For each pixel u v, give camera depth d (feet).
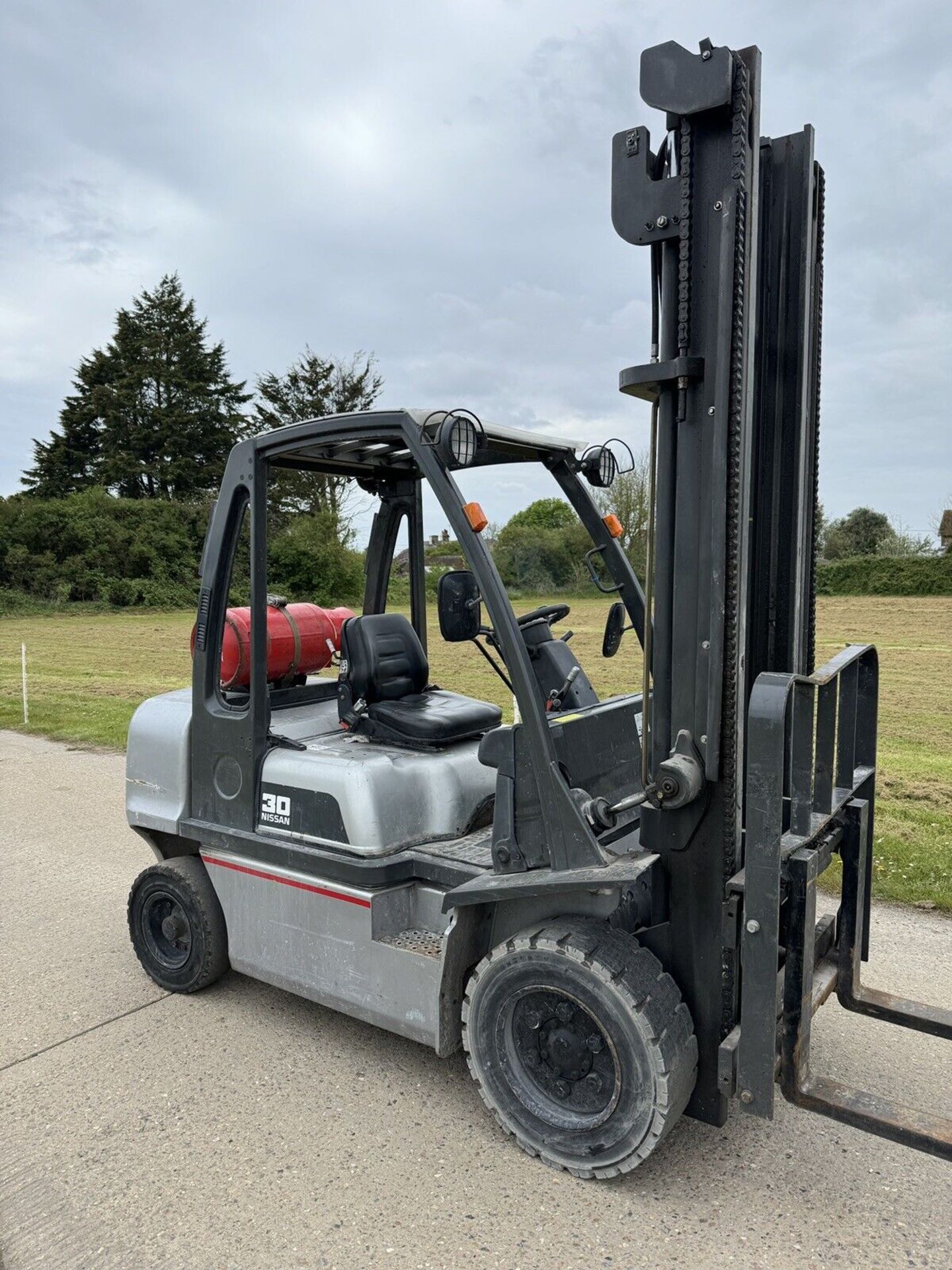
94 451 150.92
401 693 12.75
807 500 9.98
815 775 9.44
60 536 114.93
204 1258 7.98
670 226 8.09
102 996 12.95
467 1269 7.82
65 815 22.40
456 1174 9.07
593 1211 8.51
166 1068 11.03
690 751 8.45
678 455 8.30
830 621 75.66
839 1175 9.02
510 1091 9.36
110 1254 8.04
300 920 11.03
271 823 11.30
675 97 7.82
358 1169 9.15
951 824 19.72
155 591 113.50
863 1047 11.37
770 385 9.43
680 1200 8.66
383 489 13.65
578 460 11.77
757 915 7.99
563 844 8.79
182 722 12.42
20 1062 11.23
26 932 15.33
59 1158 9.37
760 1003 8.07
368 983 10.40
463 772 11.27
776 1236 8.17
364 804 10.32
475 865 10.00
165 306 153.58
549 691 11.68
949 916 15.23
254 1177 9.04
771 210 9.28
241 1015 12.35
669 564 8.50
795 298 9.23
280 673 13.10
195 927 12.39
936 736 31.42
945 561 97.60
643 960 8.69
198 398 151.43
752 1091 8.18
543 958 8.80
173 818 12.37
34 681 48.16
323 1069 11.01
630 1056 8.43
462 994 9.95
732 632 8.25
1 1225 8.41
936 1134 7.90
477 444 9.30
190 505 130.11
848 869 10.38
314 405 127.85
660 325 8.45
